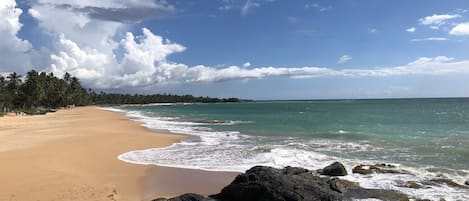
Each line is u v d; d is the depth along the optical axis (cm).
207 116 6500
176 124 4328
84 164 1659
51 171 1474
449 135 2688
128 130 3475
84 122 4791
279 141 2428
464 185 1173
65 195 1131
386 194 1062
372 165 1493
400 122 4216
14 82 8756
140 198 1139
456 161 1606
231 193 1047
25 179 1330
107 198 1110
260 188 1004
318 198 977
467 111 7200
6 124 4300
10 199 1080
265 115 6431
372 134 2788
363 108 9562
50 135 2912
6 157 1803
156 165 1642
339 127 3541
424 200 1016
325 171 1347
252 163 1652
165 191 1224
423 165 1526
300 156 1786
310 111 7969
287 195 974
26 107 9312
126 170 1536
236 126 3875
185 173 1478
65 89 11481
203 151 2036
